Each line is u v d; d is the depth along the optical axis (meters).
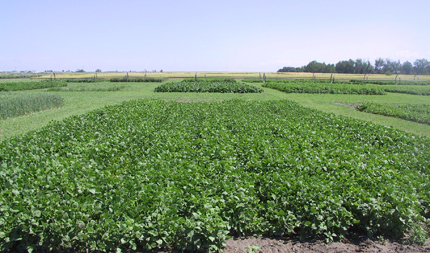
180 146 7.62
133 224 4.22
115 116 11.67
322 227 4.51
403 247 4.53
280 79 52.66
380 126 10.90
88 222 4.21
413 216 4.79
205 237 4.25
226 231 4.32
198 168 6.05
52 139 8.13
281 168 6.29
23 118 14.30
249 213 4.72
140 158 6.85
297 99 23.09
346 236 4.80
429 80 59.41
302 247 4.46
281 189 5.21
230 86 28.86
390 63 112.56
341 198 4.97
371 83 47.69
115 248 4.24
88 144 7.52
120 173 5.95
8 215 4.27
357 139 9.38
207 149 7.32
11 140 8.07
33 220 4.14
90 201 4.67
